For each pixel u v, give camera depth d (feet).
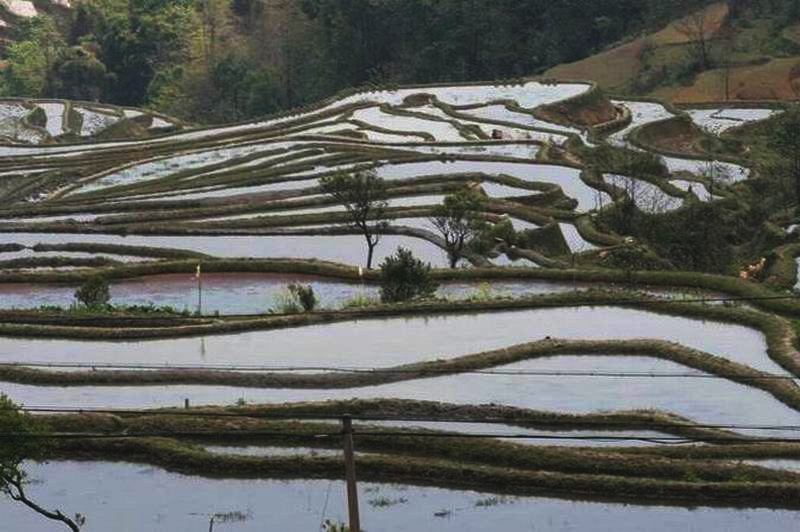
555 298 329.11
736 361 279.08
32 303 374.63
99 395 270.87
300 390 270.05
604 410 249.14
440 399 260.21
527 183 579.48
